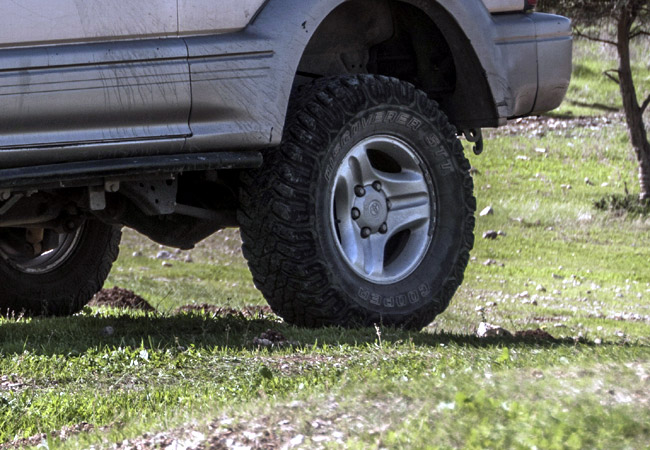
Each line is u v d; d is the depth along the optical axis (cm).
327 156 1136
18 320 1280
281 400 728
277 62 1073
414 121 1209
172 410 763
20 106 956
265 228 1122
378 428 611
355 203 1180
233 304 2170
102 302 1866
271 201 1117
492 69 1249
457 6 1223
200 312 1398
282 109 1080
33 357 968
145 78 1009
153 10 1017
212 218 1200
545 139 5841
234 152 1073
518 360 931
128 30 1005
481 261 3600
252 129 1066
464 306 2467
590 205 4616
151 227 1223
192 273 3166
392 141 1201
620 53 4497
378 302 1177
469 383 711
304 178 1120
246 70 1059
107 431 718
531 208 4528
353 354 984
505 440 559
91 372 931
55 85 968
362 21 1292
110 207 1166
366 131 1173
